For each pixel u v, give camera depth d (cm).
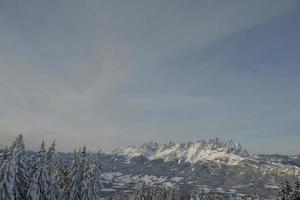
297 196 8119
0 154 4244
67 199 5097
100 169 5344
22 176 4303
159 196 12850
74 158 5300
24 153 4338
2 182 3994
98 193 5316
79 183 5150
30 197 4269
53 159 4650
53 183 4594
